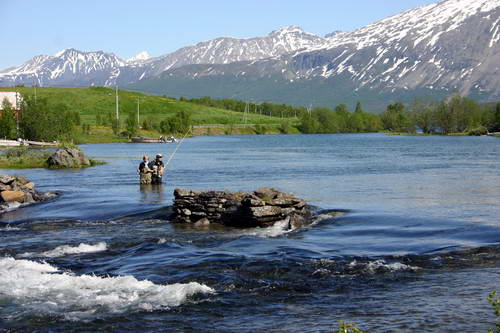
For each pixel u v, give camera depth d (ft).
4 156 216.74
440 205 101.24
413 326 40.78
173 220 88.79
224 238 73.82
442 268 56.24
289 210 85.46
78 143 442.09
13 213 99.09
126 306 46.34
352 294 49.01
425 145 409.69
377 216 88.17
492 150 328.08
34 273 55.77
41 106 405.39
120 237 75.25
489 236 70.54
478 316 42.34
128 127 517.14
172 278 53.98
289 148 373.40
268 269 56.24
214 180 155.53
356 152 315.58
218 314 44.52
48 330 41.47
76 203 107.24
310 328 41.09
